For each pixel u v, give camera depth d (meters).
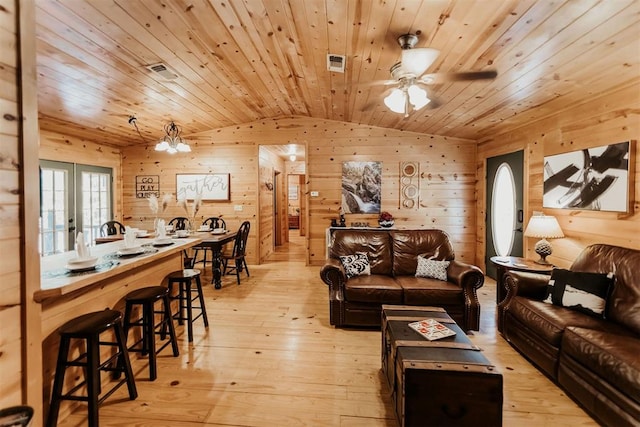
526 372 2.47
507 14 2.04
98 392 2.00
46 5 2.18
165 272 3.25
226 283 4.98
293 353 2.77
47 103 3.82
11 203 1.45
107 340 2.38
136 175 6.34
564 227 3.47
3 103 1.41
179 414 1.98
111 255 2.62
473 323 3.14
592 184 3.02
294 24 2.60
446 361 1.71
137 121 4.97
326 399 2.14
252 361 2.63
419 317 2.34
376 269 3.81
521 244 4.35
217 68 3.52
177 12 2.41
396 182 5.93
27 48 1.49
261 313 3.71
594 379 1.91
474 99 3.62
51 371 1.90
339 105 4.95
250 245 6.30
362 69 3.40
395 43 2.69
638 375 1.64
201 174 6.27
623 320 2.22
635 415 1.64
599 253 2.69
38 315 1.58
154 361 2.36
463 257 5.84
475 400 1.62
